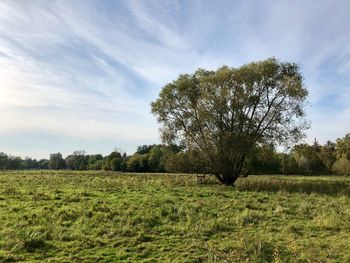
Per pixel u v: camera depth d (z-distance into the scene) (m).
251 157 35.84
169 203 18.41
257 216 15.50
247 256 10.28
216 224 13.68
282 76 33.16
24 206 16.67
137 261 9.75
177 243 11.48
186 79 35.47
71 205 17.08
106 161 104.88
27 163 162.62
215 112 33.41
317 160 84.75
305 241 11.87
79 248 10.62
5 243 10.54
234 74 32.88
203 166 35.06
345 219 15.17
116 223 13.62
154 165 83.25
